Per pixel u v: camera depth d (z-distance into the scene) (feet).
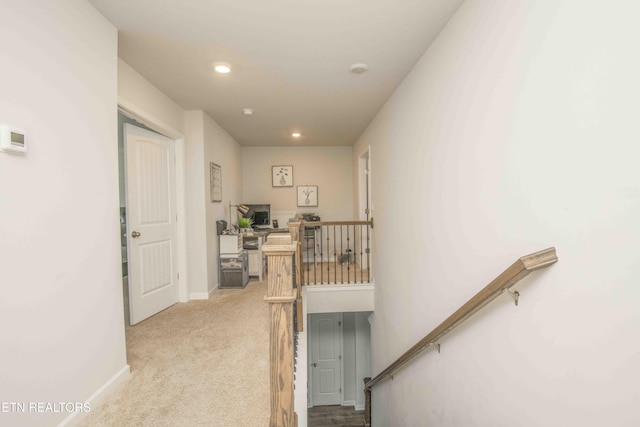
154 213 10.61
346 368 19.16
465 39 5.82
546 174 3.87
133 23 6.43
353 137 17.69
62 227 4.99
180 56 7.87
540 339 4.00
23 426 4.19
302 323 9.11
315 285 13.94
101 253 5.93
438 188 7.06
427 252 7.75
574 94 3.45
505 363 4.75
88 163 5.64
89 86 5.72
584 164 3.34
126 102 8.22
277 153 20.25
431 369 7.76
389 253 11.28
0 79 4.00
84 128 5.56
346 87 10.09
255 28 6.67
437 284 7.17
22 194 4.27
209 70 8.71
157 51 7.61
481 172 5.32
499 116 4.81
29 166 4.40
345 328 19.19
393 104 10.58
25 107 4.35
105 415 5.37
